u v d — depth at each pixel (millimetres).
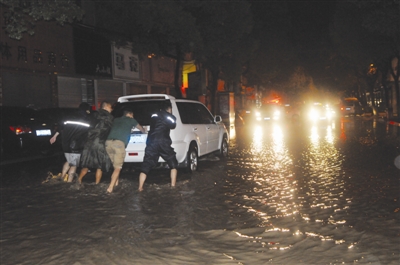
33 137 14906
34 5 13531
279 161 13375
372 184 9406
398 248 5363
